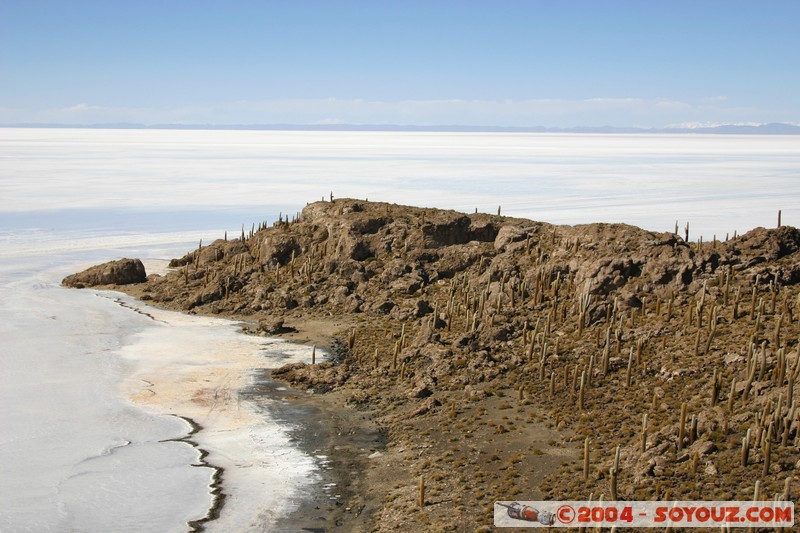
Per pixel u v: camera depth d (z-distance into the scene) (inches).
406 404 2507.4
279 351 3083.2
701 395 2161.7
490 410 2368.4
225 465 2111.2
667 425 2047.2
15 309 3690.9
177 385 2701.8
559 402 2353.6
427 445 2182.6
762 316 2554.1
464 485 1915.6
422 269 3663.9
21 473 2038.6
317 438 2289.6
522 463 2009.1
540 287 3142.2
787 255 3006.9
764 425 1814.7
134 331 3351.4
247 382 2741.1
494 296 3198.8
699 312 2573.8
